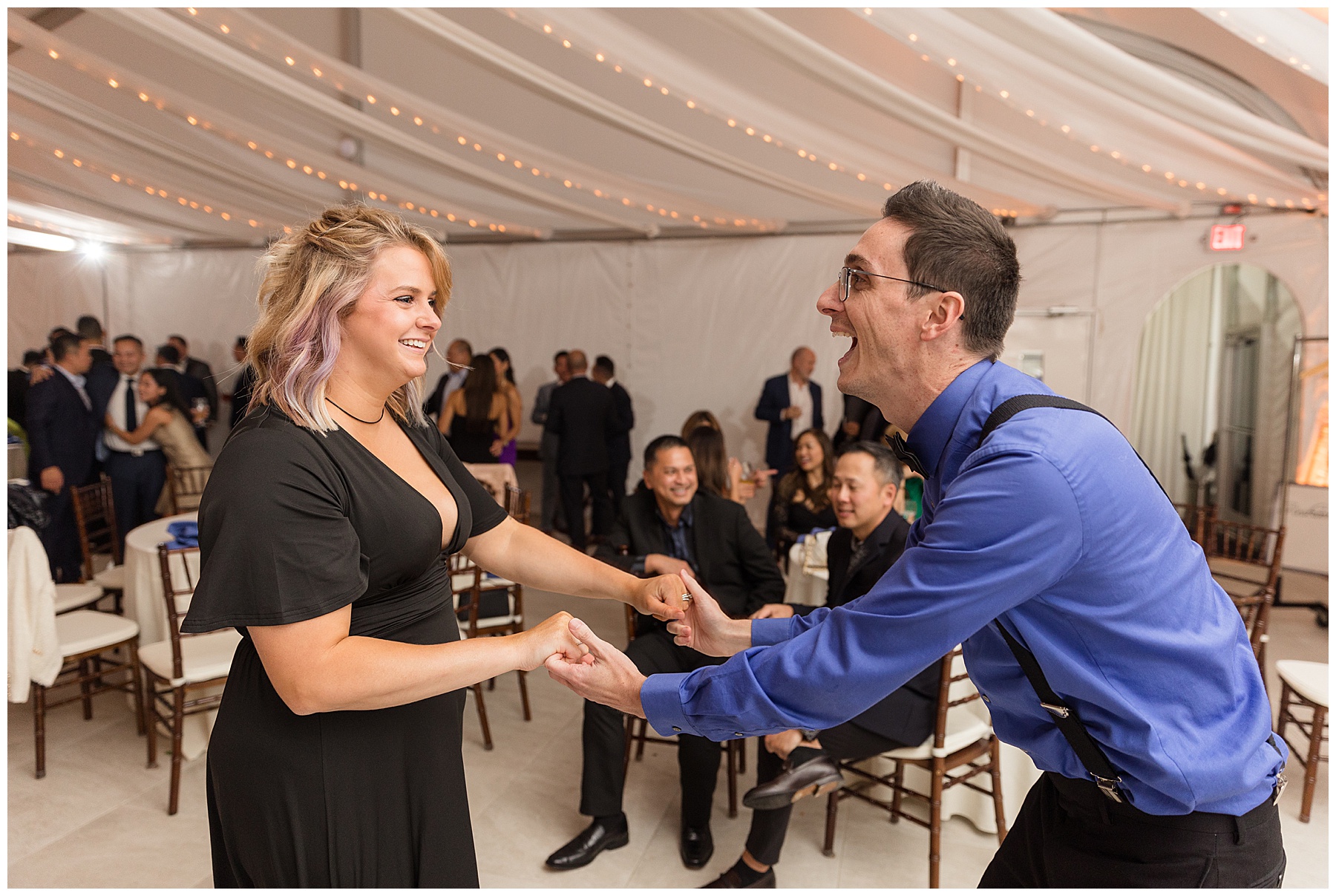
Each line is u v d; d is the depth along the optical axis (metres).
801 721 1.06
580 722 3.36
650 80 3.91
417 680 1.12
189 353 8.51
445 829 1.37
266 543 1.10
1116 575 0.98
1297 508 4.94
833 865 2.41
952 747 2.29
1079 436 0.98
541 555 1.59
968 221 1.05
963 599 0.96
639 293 7.27
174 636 2.60
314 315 1.21
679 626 1.46
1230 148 4.46
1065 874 1.16
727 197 6.97
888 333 1.08
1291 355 6.17
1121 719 1.03
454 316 7.64
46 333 8.77
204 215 7.71
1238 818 1.07
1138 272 6.12
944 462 1.10
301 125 7.15
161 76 6.84
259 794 1.23
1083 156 6.14
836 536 2.64
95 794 2.73
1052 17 3.09
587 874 2.34
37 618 2.73
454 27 3.48
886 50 6.26
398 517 1.25
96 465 5.45
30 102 4.84
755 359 7.07
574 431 6.21
